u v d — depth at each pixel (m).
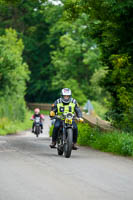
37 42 191.88
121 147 35.44
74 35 166.38
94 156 33.50
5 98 100.94
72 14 50.00
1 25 185.62
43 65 198.12
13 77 102.88
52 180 21.33
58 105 33.62
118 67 46.69
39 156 31.92
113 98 51.22
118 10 44.66
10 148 38.44
